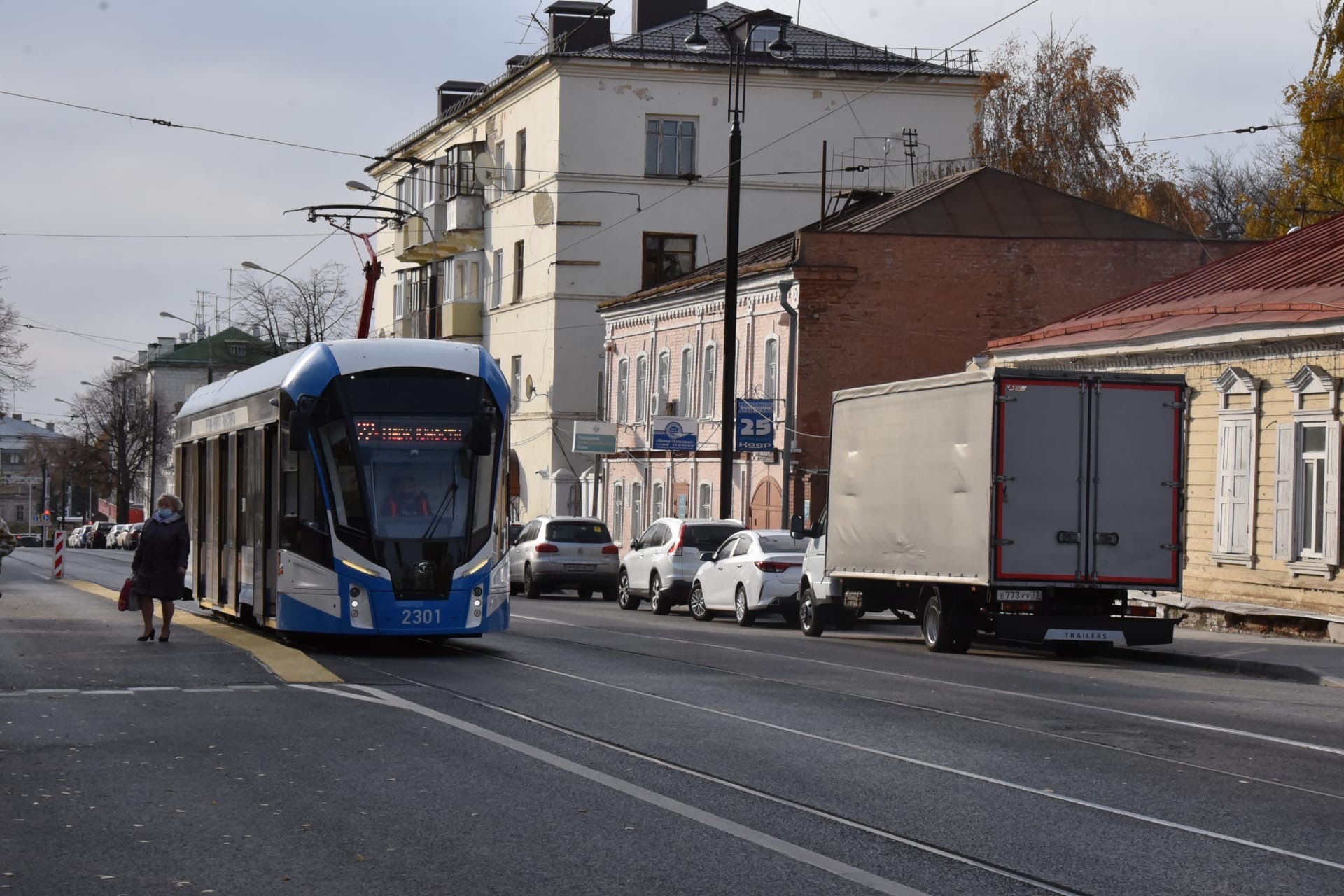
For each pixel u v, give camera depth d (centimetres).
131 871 788
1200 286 3266
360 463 1972
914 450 2384
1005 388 2178
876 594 2573
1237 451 2781
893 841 882
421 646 2175
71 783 1033
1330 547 2533
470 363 2066
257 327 8644
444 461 2005
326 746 1195
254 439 2220
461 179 6988
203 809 947
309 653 1992
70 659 1847
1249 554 2738
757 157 6278
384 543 1953
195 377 13488
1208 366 2877
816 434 4262
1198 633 2708
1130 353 3048
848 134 6300
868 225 4509
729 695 1602
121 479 12150
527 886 762
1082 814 974
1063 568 2188
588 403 6241
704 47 5166
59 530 4809
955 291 4334
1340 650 2291
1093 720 1466
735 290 3766
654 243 6256
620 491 5678
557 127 6200
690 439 4612
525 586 4181
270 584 2091
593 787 1034
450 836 873
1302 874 817
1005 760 1190
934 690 1725
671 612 3641
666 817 935
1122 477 2206
